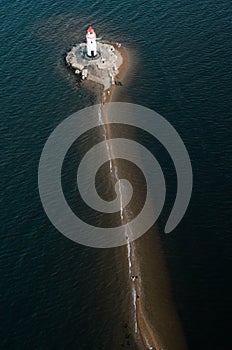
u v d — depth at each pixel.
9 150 106.19
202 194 92.50
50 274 81.56
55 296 78.38
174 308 76.12
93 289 79.00
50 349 71.94
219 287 78.19
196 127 107.12
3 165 102.56
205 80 120.25
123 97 119.50
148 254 83.81
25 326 74.81
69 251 84.69
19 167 101.88
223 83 118.25
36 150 105.75
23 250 85.50
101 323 74.56
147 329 73.50
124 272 81.12
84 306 76.81
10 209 92.81
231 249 83.25
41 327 74.50
